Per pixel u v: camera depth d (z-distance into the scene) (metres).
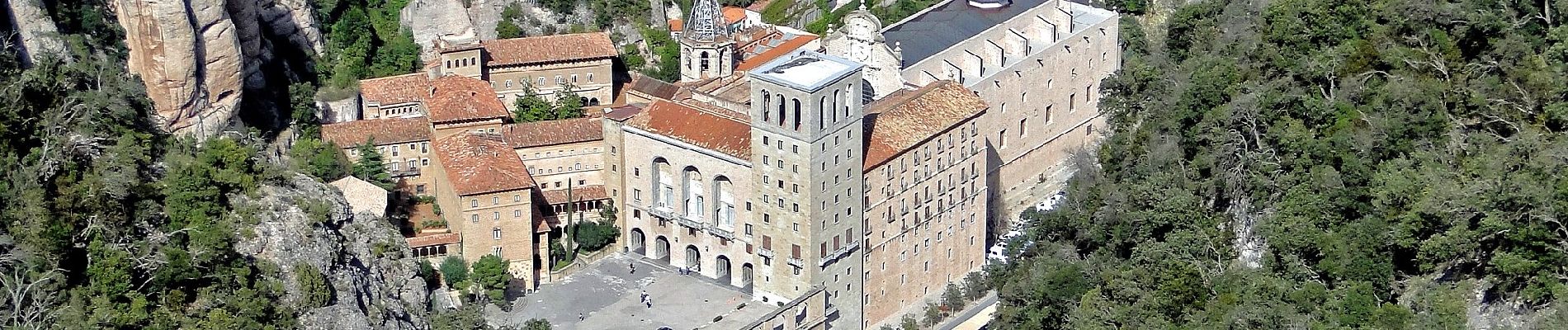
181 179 198.00
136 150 199.75
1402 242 198.12
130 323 182.00
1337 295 197.00
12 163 189.62
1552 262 187.88
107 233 190.25
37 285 179.00
